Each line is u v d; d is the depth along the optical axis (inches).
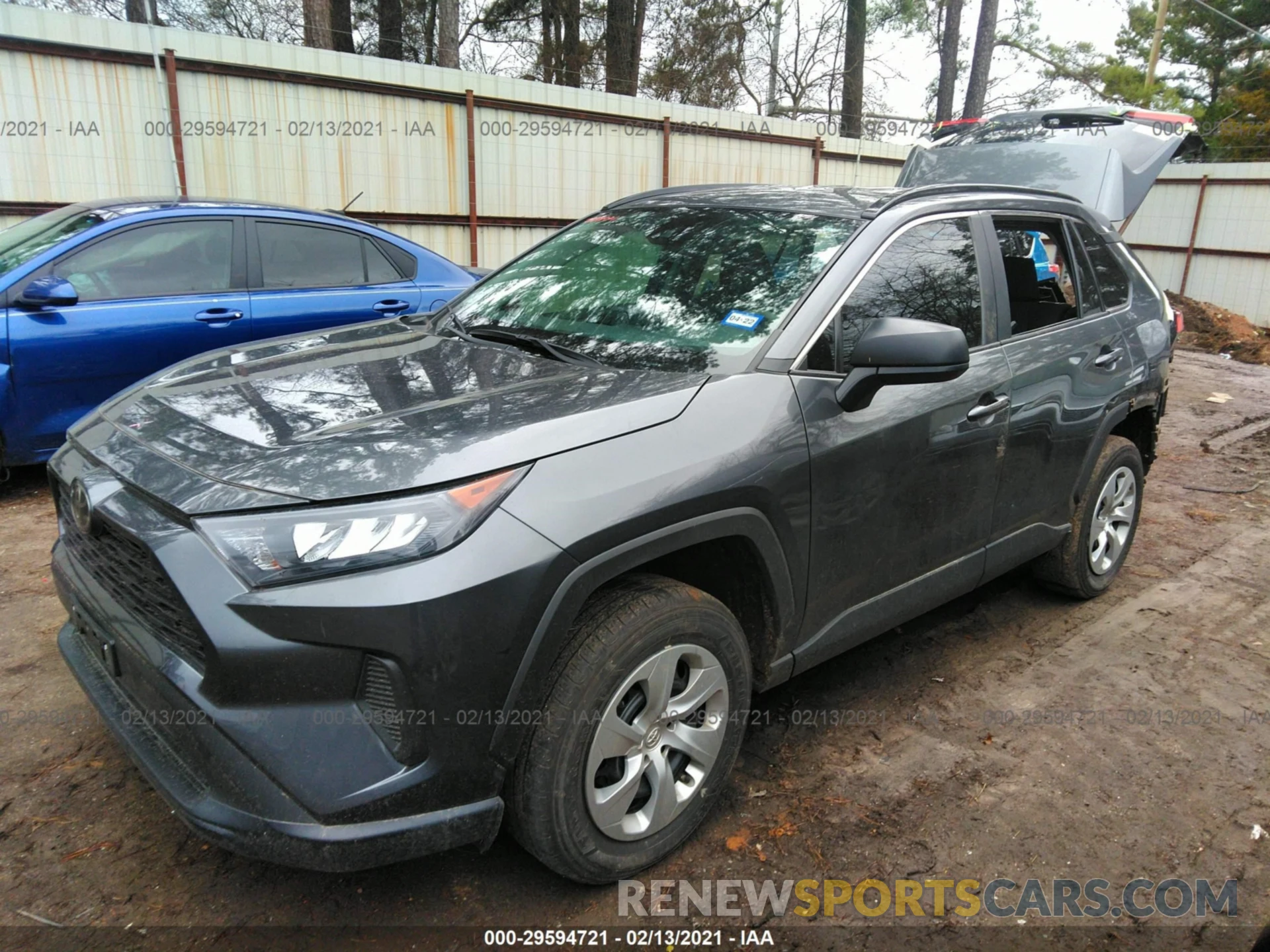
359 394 101.2
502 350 117.3
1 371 190.7
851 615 117.9
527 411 92.8
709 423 96.7
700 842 104.0
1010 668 148.5
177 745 81.6
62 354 196.7
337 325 235.0
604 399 95.7
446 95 414.0
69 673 133.3
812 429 104.5
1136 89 1035.3
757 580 104.1
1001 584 184.1
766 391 102.8
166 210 216.7
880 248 119.7
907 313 121.2
